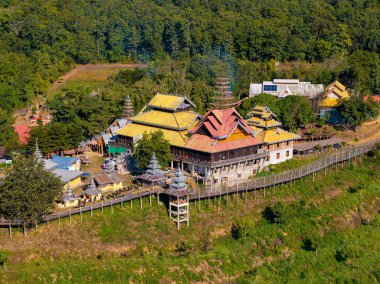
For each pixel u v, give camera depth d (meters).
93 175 128.75
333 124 170.25
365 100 177.38
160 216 112.88
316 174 137.12
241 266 108.12
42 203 101.31
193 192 113.12
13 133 143.50
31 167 102.62
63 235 103.69
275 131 139.50
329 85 193.12
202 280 102.38
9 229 102.38
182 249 107.50
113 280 97.06
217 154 124.19
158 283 98.88
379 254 117.94
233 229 115.81
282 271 109.06
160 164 124.00
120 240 106.12
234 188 120.69
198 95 177.75
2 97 182.12
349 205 130.75
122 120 151.00
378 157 149.62
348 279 109.12
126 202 112.69
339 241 120.19
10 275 94.25
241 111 159.62
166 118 137.62
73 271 96.62
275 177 128.50
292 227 119.50
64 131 141.50
